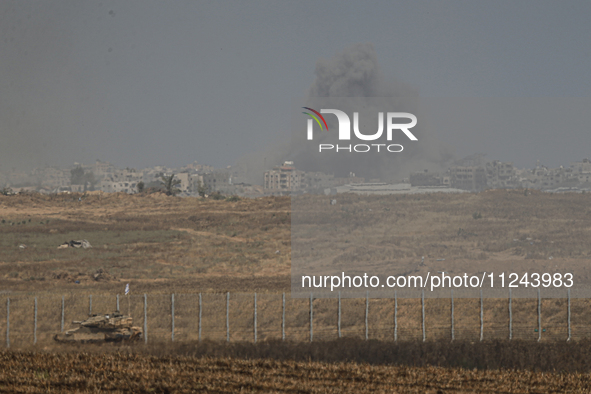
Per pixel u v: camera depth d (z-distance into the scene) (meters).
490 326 137.00
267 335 134.38
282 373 101.69
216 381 95.19
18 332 136.00
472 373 104.50
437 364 111.88
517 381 100.12
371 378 100.19
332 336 131.75
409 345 119.81
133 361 108.25
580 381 100.81
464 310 153.12
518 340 123.25
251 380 96.06
